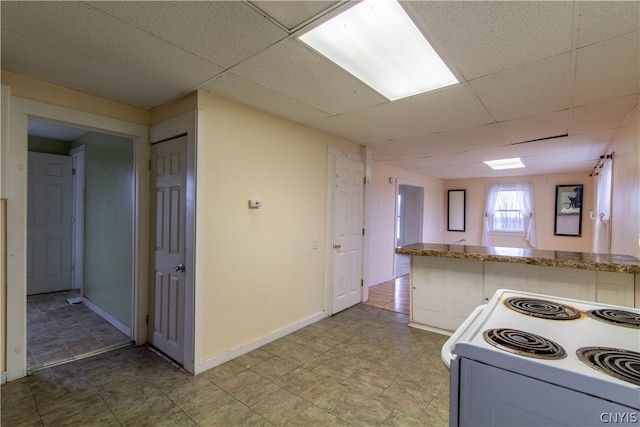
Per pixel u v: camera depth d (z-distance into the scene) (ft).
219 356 8.38
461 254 10.11
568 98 7.88
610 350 3.04
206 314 8.08
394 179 19.65
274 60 6.29
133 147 9.59
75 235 15.46
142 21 5.02
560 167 18.21
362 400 6.86
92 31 5.34
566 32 5.08
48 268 14.79
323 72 6.77
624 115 9.02
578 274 8.51
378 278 18.57
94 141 12.56
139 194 9.40
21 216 7.37
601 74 6.55
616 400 2.43
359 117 9.82
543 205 21.22
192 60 6.32
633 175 8.52
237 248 8.82
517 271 9.47
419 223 22.82
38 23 5.11
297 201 10.78
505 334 3.43
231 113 8.54
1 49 5.99
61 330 10.54
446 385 7.50
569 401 2.62
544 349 3.05
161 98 8.43
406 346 9.68
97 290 12.23
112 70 6.82
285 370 8.13
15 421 6.01
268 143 9.63
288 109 9.17
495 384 2.97
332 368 8.26
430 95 7.88
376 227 18.25
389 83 7.28
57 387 7.18
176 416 6.24
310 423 6.10
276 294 10.11
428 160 17.02
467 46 5.59
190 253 7.87
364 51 5.92
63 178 15.17
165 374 7.82
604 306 4.49
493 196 23.36
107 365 8.24
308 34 5.38
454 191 25.27
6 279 7.27
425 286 11.19
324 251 12.12
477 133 11.27
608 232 12.59
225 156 8.42
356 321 11.91
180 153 8.38
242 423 6.07
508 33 5.16
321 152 11.75
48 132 13.58
